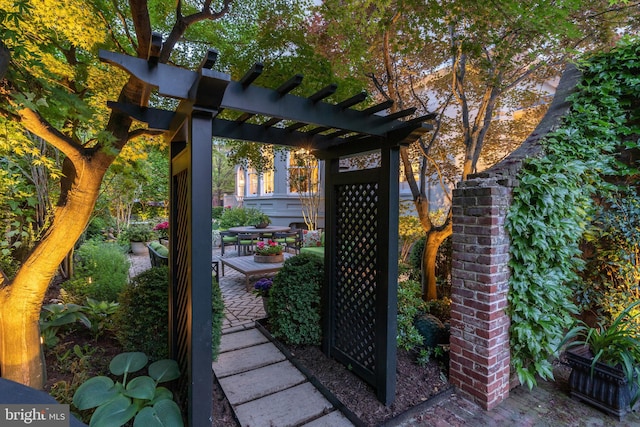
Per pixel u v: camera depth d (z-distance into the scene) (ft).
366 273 8.03
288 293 9.80
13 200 10.51
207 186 5.14
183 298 6.42
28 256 6.48
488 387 7.25
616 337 7.14
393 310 7.19
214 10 10.64
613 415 6.95
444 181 17.49
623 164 8.73
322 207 32.22
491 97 11.87
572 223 7.97
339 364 8.85
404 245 18.63
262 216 34.24
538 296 7.69
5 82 4.84
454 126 15.48
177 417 5.34
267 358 9.30
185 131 6.25
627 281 8.55
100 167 6.42
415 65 14.10
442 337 9.46
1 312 6.27
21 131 6.81
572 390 7.72
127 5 8.41
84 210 6.46
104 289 11.67
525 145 8.93
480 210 7.43
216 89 4.64
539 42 10.05
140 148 9.94
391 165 7.03
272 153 17.44
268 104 5.47
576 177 8.13
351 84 11.02
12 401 2.49
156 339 7.79
